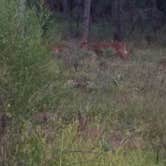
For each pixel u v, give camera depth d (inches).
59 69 331.3
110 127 475.8
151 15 1672.0
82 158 327.0
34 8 311.6
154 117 513.3
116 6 1485.0
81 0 1675.7
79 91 613.0
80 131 383.6
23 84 287.1
